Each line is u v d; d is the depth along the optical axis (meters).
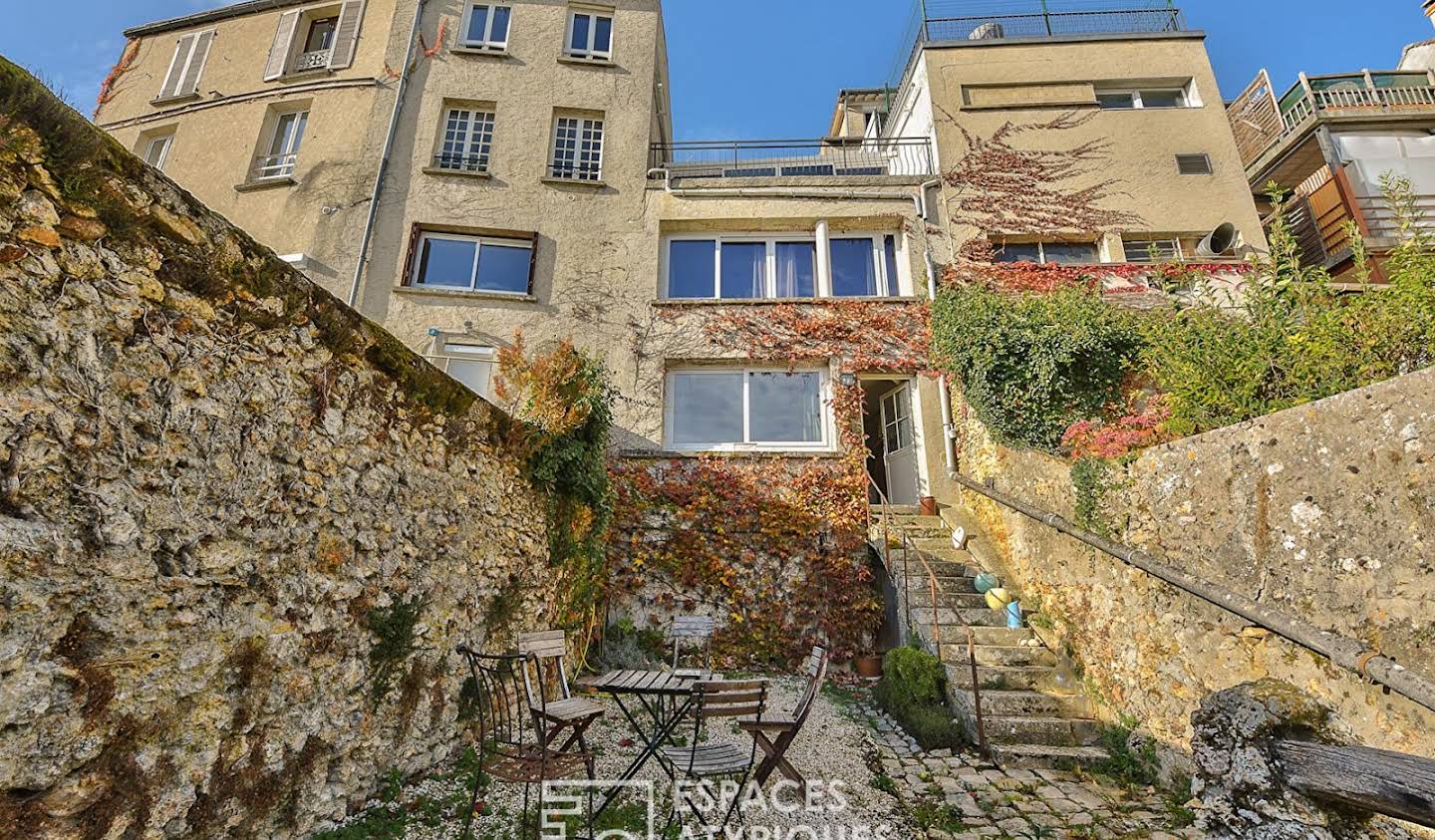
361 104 11.98
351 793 3.74
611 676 4.91
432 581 4.65
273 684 3.26
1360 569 3.48
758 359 10.53
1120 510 5.56
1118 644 5.52
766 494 9.62
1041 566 7.05
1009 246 11.60
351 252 10.98
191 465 2.91
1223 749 2.49
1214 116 11.98
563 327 10.72
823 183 11.66
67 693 2.35
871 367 10.45
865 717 6.59
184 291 2.97
